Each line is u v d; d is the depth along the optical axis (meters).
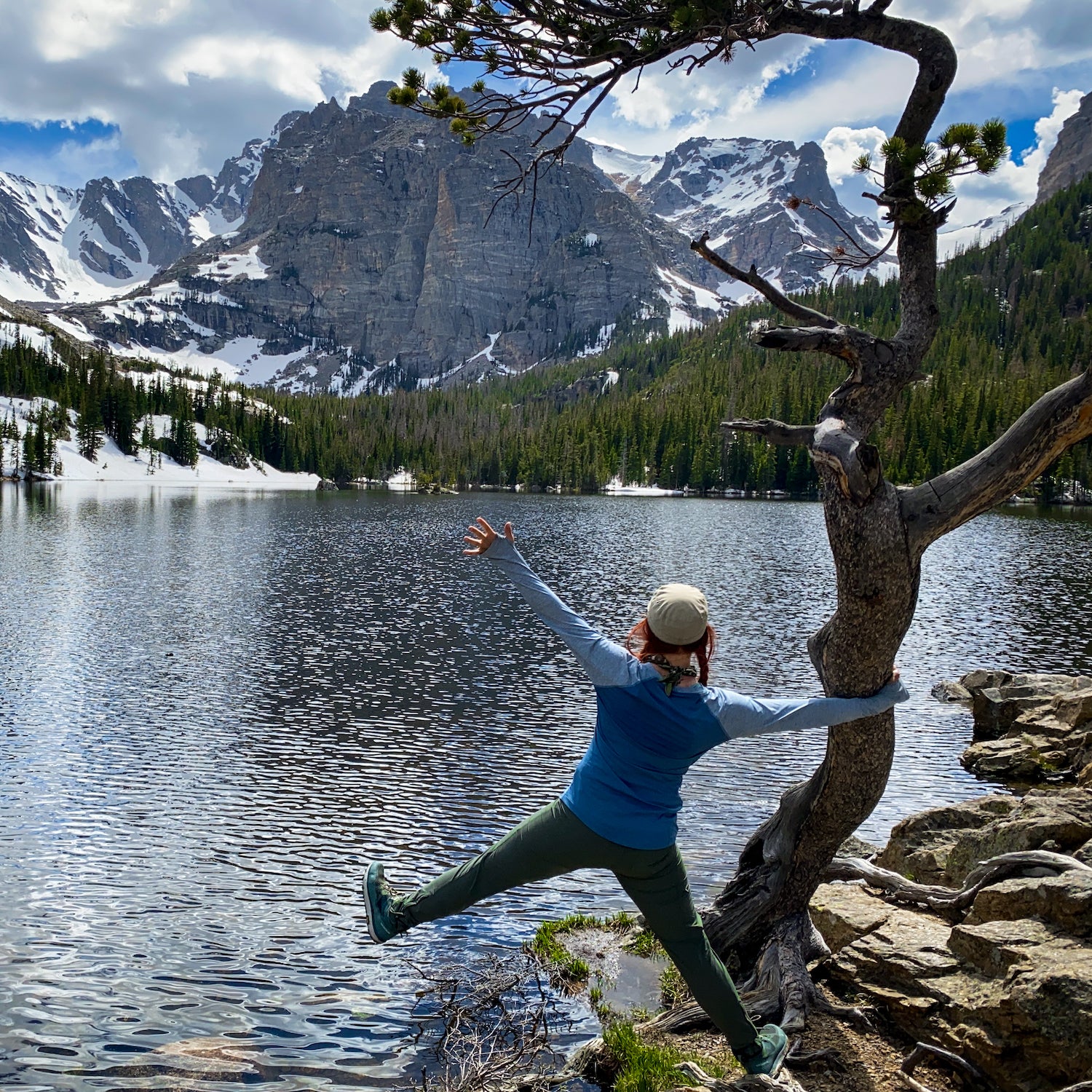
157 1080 5.20
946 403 126.88
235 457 182.50
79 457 155.75
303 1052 5.53
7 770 12.43
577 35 5.22
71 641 23.08
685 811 11.13
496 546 3.72
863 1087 4.51
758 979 5.48
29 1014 6.01
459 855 9.61
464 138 5.66
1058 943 4.73
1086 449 114.25
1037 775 13.06
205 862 9.21
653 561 46.97
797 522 82.75
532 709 16.92
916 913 6.11
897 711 17.70
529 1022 5.75
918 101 5.00
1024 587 38.12
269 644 23.17
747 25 4.74
